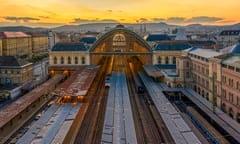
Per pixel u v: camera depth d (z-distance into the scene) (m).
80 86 87.25
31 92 85.44
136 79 120.44
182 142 49.78
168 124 59.41
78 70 121.50
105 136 52.53
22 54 191.88
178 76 102.75
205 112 68.25
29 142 48.47
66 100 80.62
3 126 57.72
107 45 135.62
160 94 87.31
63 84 91.00
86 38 178.88
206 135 58.06
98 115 70.62
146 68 124.00
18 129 61.94
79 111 70.69
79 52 128.25
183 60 102.12
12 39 174.12
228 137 54.03
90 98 87.94
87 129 60.47
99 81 117.62
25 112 70.88
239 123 61.25
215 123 61.44
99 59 174.25
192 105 82.75
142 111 75.06
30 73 112.62
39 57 188.62
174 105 83.75
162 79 110.19
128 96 85.44
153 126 62.84
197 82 94.94
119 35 144.62
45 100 86.38
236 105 65.56
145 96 92.75
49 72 127.81
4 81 102.31
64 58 129.12
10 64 102.06
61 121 60.06
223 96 73.00
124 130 55.75
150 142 53.50
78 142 53.31
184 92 90.25
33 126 56.72
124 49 146.25
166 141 53.84
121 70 147.50
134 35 132.12
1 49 163.25
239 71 63.12
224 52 84.69
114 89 95.75
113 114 66.50
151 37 168.50
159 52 128.12
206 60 84.94
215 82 77.81
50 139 49.84
